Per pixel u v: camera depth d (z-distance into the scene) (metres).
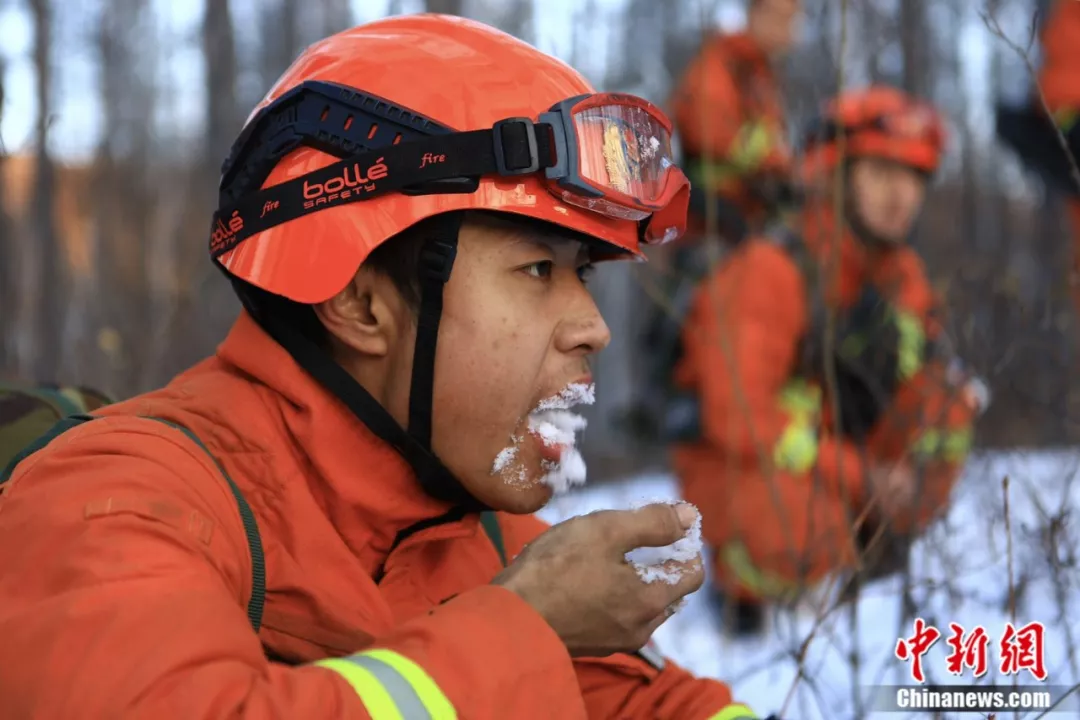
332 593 1.05
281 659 1.04
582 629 0.94
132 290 5.07
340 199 1.08
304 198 1.09
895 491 1.92
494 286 1.08
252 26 8.55
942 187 3.86
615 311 6.53
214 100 7.51
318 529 1.06
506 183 1.07
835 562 1.93
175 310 4.39
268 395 1.11
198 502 0.94
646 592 0.97
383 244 1.10
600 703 1.33
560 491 1.12
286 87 1.16
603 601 0.94
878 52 2.95
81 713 0.75
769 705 2.07
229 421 1.09
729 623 2.50
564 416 1.12
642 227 1.28
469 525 1.18
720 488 2.81
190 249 5.07
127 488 0.90
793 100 2.85
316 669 0.83
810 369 2.57
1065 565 1.66
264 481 1.07
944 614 1.83
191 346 4.44
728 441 2.79
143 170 6.75
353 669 0.83
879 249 2.65
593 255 1.28
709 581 3.01
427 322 1.08
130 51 8.42
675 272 3.05
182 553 0.86
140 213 6.00
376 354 1.11
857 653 1.70
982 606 1.73
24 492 0.91
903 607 1.72
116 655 0.77
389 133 1.08
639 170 1.13
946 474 2.03
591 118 1.09
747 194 3.08
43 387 1.52
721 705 1.30
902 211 2.65
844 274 2.62
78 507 0.87
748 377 2.77
